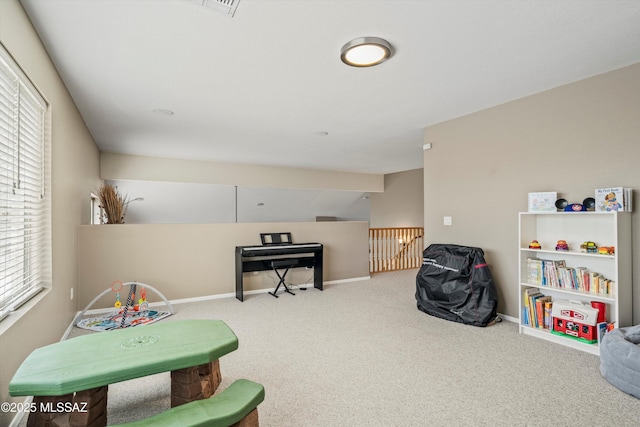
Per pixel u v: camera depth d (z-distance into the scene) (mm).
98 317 3664
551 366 2418
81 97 3166
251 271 4742
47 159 2385
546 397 2014
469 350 2719
